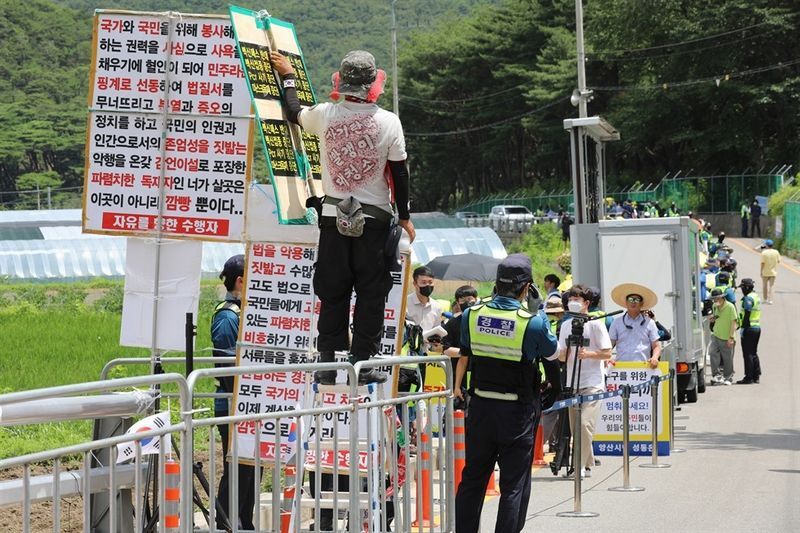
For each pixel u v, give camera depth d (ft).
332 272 38.52
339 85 38.55
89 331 139.33
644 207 292.81
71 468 48.88
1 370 100.42
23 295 203.10
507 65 502.79
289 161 41.04
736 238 346.95
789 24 380.99
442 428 44.11
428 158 561.43
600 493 62.80
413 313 71.97
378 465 39.04
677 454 74.95
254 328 45.50
